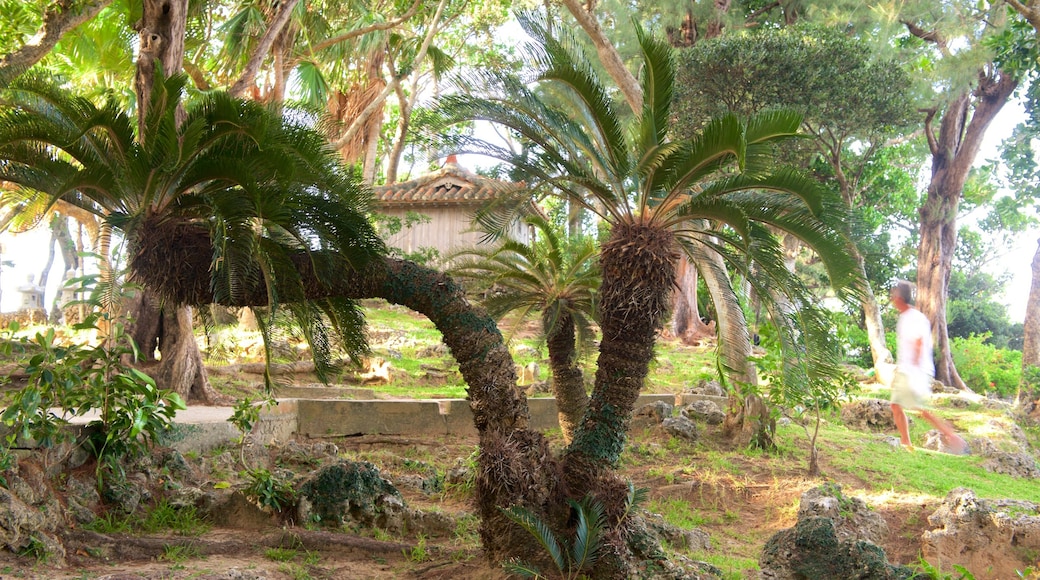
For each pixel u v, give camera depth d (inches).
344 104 1019.9
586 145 334.3
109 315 323.0
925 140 1202.6
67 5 466.6
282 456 439.5
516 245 456.1
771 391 509.7
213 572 261.0
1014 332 1643.7
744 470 498.3
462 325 316.2
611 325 311.6
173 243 293.6
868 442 604.7
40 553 256.7
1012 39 857.5
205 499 331.9
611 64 593.9
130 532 297.6
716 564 342.3
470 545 328.8
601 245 321.7
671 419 571.2
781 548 295.6
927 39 989.2
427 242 960.3
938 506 422.0
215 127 286.7
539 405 601.0
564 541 291.9
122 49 703.7
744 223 309.1
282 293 312.5
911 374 379.6
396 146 1088.8
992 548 350.9
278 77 763.4
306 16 823.1
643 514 387.5
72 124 287.6
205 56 836.6
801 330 362.6
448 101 319.0
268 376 352.5
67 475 303.4
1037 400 800.3
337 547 313.0
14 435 283.3
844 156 1021.8
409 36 1037.8
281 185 280.1
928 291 1096.8
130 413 313.7
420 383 687.7
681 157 309.4
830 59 731.4
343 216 302.8
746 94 735.1
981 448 603.5
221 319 421.7
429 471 473.4
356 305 354.9
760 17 1091.9
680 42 987.9
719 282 401.1
